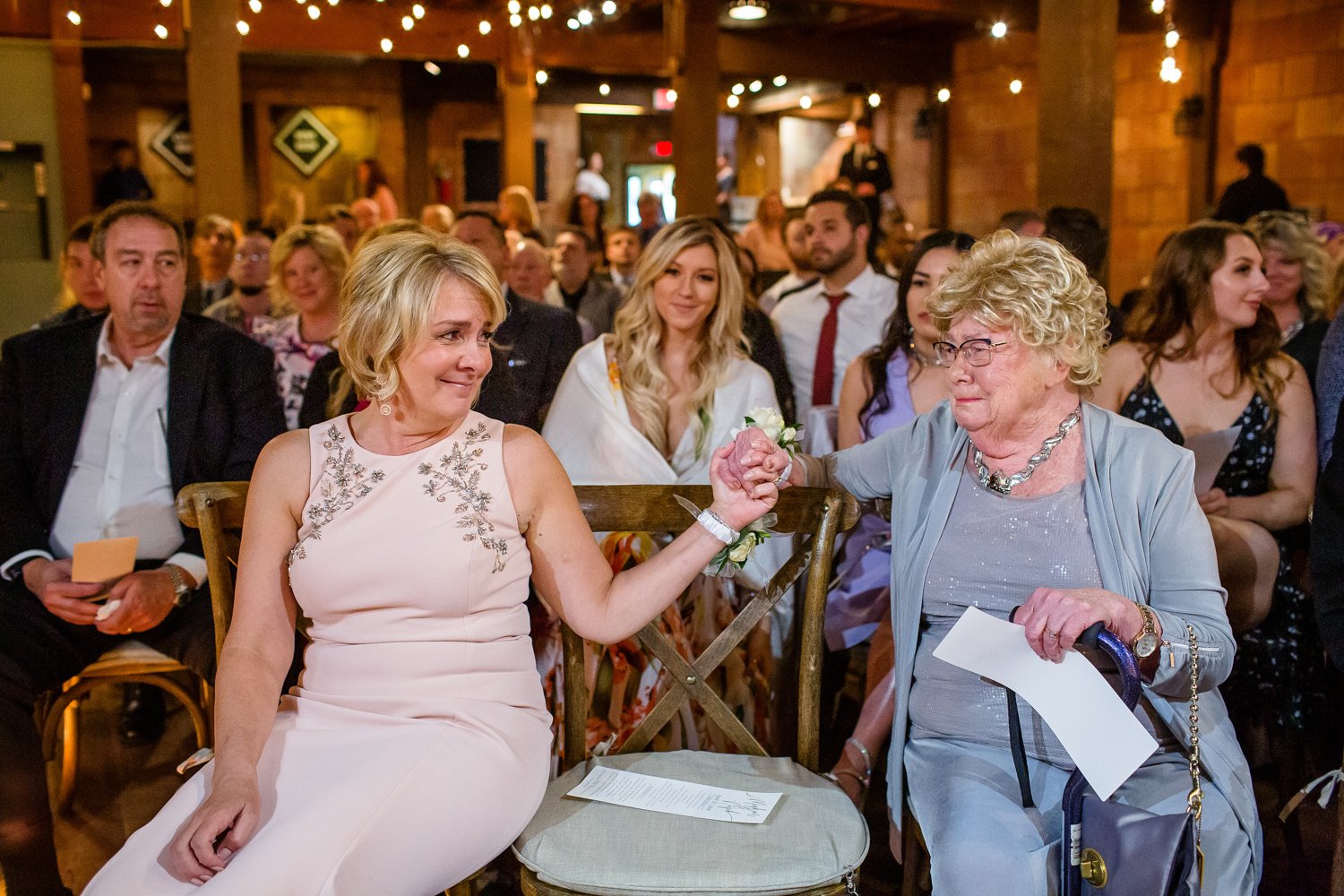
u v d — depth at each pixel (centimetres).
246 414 290
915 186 1370
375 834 173
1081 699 177
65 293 439
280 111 1405
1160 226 1052
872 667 274
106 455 286
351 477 195
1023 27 995
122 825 301
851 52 1252
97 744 358
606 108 1543
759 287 604
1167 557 198
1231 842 191
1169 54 699
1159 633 181
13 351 288
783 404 380
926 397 317
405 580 191
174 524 288
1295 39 907
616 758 222
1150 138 1055
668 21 972
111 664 274
